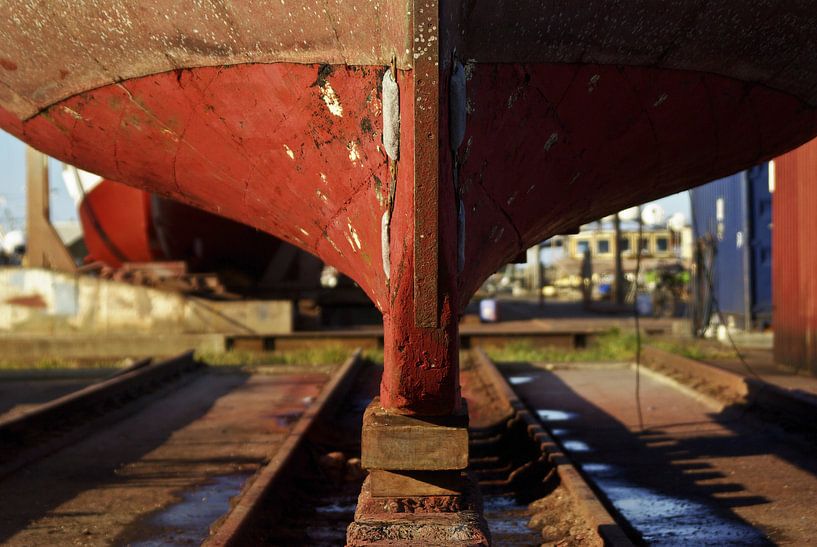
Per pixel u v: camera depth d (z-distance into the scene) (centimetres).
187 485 581
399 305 379
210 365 1308
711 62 441
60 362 1403
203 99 447
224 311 1523
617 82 427
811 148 1100
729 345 1468
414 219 357
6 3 445
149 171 538
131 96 468
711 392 920
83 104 491
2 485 580
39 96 502
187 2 409
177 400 1001
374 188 417
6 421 682
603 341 1519
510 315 2469
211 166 496
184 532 471
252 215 531
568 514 460
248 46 411
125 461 659
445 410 391
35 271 1523
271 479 495
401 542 346
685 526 467
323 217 469
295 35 396
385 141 379
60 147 552
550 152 443
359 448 684
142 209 1745
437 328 373
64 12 439
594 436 737
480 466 648
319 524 471
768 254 1523
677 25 412
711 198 1761
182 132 478
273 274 1855
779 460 619
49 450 688
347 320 2058
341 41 385
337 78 399
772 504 506
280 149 448
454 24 356
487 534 360
